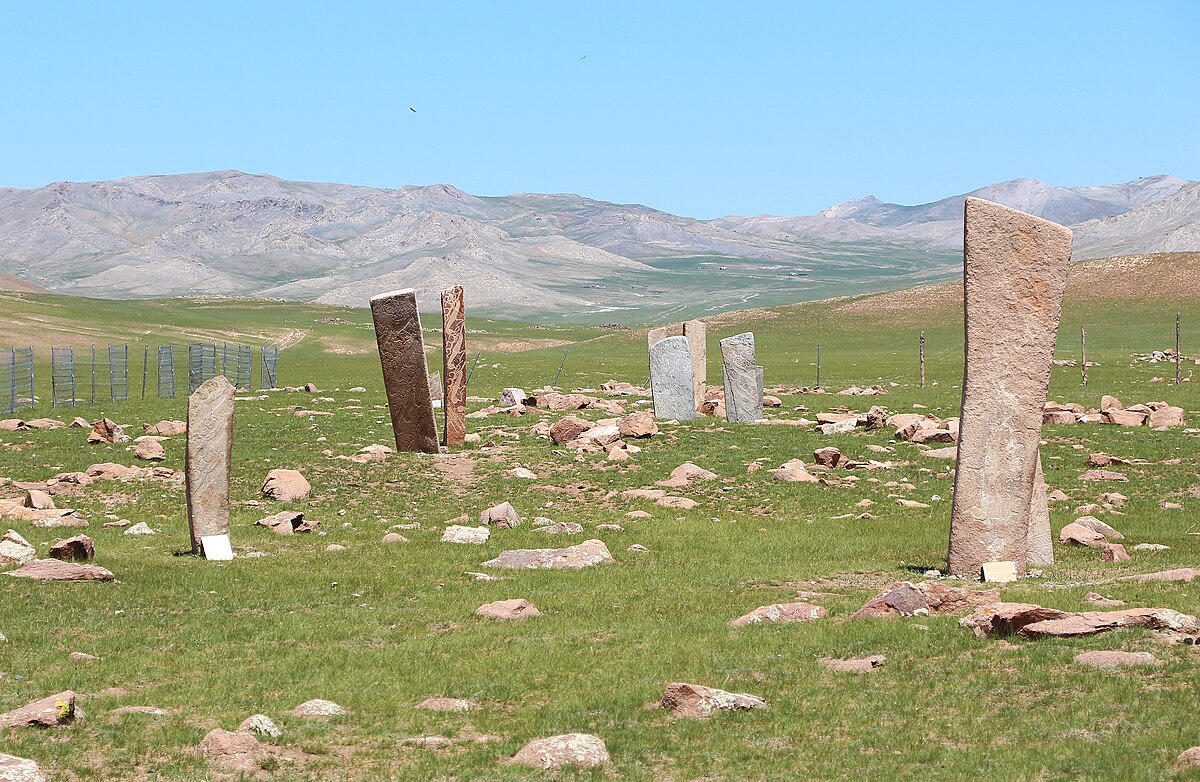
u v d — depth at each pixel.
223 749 10.95
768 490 29.64
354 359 114.50
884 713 11.72
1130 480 30.16
